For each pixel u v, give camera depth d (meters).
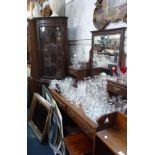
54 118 2.27
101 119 1.40
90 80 2.25
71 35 3.26
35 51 3.26
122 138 1.31
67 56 3.12
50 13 3.27
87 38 2.71
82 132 2.21
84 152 1.71
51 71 3.24
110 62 2.19
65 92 2.40
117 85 1.64
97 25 2.38
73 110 1.87
